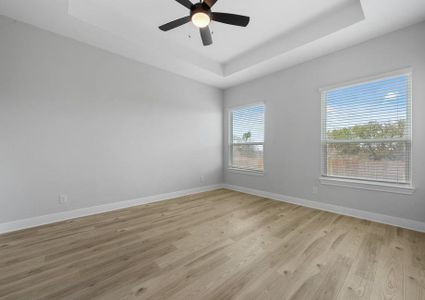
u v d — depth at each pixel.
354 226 2.46
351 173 2.86
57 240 2.10
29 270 1.59
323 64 3.08
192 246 1.98
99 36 2.66
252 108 4.28
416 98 2.30
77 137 2.80
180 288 1.39
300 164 3.40
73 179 2.77
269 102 3.87
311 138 3.25
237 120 4.64
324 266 1.65
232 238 2.16
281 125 3.67
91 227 2.45
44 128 2.54
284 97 3.62
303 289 1.38
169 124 3.86
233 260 1.74
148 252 1.87
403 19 2.21
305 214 2.93
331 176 3.07
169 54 3.17
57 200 2.64
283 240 2.11
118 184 3.20
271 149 3.85
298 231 2.33
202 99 4.44
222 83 4.46
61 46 2.64
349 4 2.32
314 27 2.66
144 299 1.29
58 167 2.65
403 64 2.37
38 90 2.49
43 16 2.26
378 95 2.60
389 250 1.89
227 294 1.33
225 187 4.90
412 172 2.34
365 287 1.39
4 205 2.29
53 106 2.60
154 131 3.64
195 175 4.33
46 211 2.56
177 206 3.34
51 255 1.81
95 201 2.97
